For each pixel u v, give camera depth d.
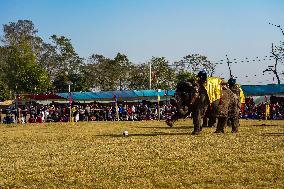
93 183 9.09
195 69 81.81
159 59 91.94
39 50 106.56
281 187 8.34
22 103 53.03
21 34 104.44
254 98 53.69
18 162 12.30
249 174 9.62
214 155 12.55
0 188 8.85
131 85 100.31
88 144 16.72
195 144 15.47
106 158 12.54
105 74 103.25
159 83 89.69
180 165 10.96
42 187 8.88
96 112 47.34
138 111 47.62
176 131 23.11
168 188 8.52
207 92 19.36
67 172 10.45
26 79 83.19
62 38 105.38
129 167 10.88
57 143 17.73
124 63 104.31
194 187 8.51
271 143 15.50
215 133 20.33
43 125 36.09
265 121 35.44
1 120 49.25
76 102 55.22
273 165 10.70
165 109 47.75
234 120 21.05
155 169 10.48
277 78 75.62
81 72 104.31
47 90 87.38
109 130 25.92
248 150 13.54
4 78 94.31
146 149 14.35
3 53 101.38
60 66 105.75
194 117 19.70
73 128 29.47
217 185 8.64
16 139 20.70
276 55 75.06
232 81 22.58
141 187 8.62
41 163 11.97
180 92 19.48
